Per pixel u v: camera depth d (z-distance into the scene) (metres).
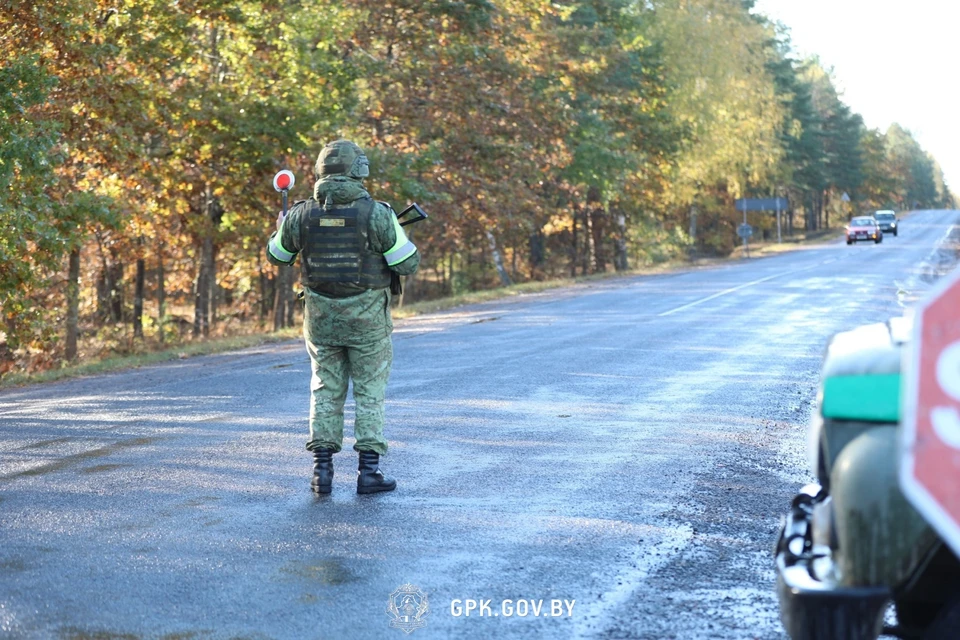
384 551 5.42
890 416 2.86
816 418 3.31
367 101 31.98
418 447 8.15
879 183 150.62
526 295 30.98
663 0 56.53
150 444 8.48
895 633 3.36
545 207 44.62
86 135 23.61
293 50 26.61
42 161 18.05
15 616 4.49
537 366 13.23
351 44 30.75
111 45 21.78
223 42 27.58
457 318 22.50
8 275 19.64
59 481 7.14
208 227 30.97
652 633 4.28
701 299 25.27
